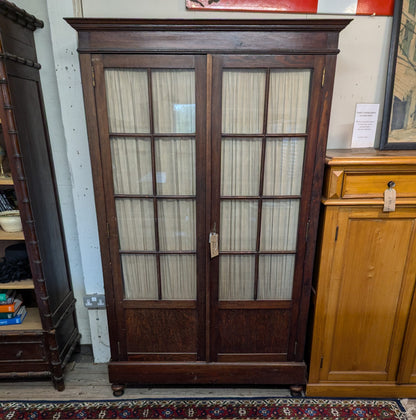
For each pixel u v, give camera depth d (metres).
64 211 1.82
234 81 1.27
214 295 1.51
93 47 1.21
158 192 1.41
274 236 1.46
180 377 1.62
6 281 1.64
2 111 1.32
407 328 1.52
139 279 1.53
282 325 1.56
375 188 1.35
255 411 1.57
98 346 1.91
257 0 1.52
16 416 1.55
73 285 1.93
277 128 1.33
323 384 1.62
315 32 1.20
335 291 1.48
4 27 1.29
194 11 1.53
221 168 1.37
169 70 1.25
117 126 1.33
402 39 1.56
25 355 1.65
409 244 1.42
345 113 1.69
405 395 1.63
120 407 1.60
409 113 1.64
